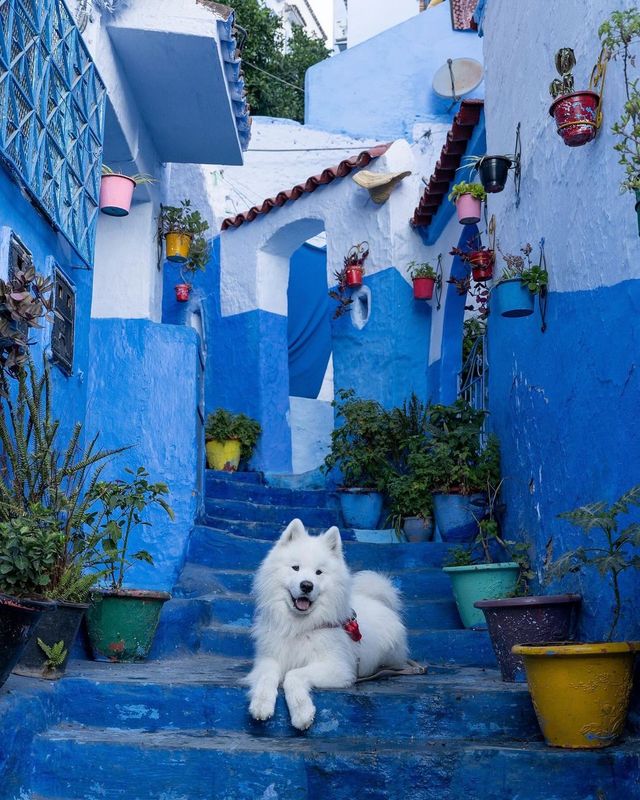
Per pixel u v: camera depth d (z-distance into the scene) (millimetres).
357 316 9531
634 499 3643
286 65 16531
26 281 3818
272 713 3859
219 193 11406
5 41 4074
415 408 8406
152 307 7238
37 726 3650
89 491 4637
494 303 6812
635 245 3928
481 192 6613
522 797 3426
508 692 3947
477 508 6848
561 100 4273
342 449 8359
